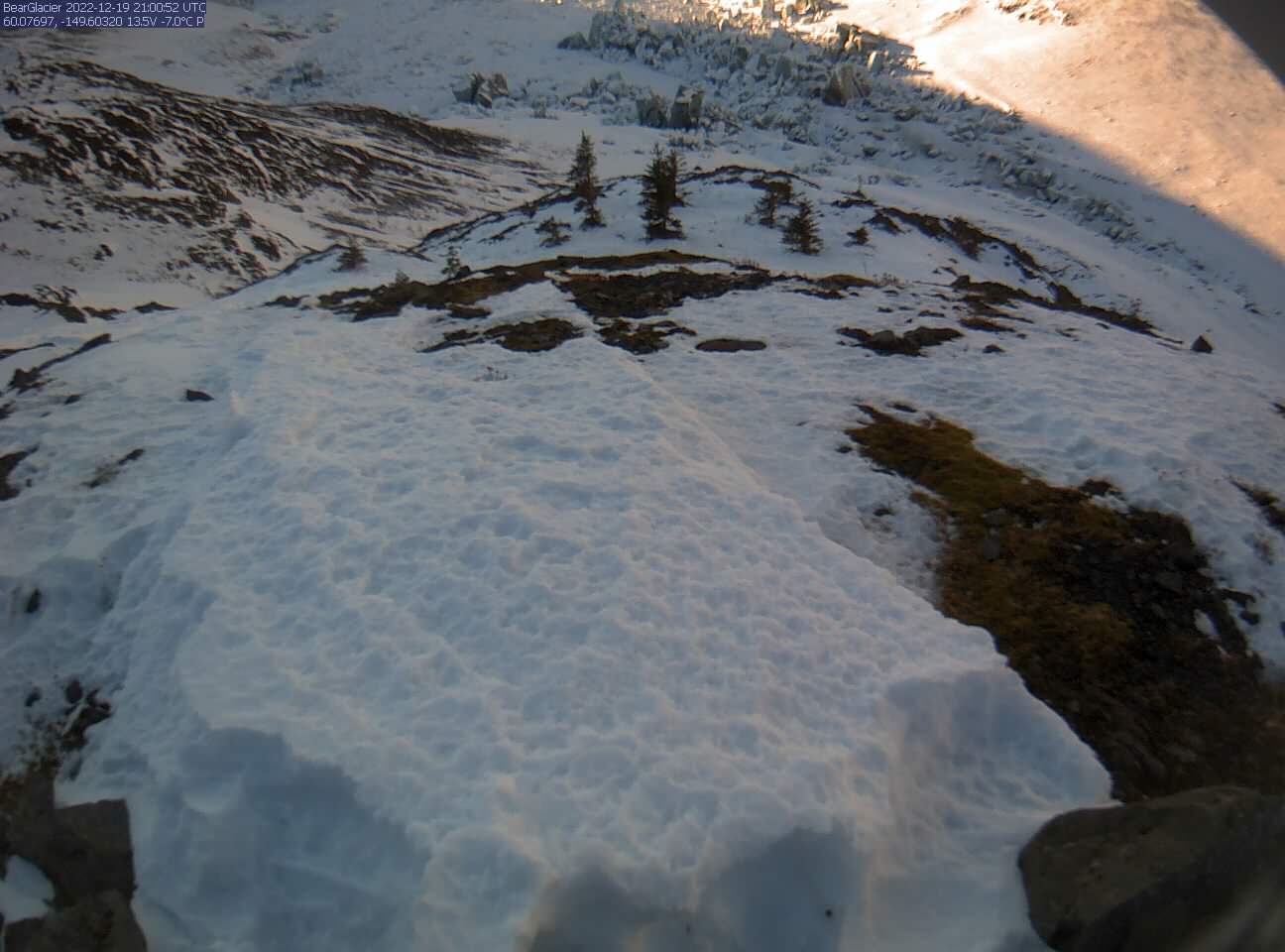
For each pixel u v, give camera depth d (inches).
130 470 360.8
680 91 2834.6
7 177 1397.6
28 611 297.3
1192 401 409.4
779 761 193.2
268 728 202.5
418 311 525.0
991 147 2447.1
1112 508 332.5
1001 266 1095.0
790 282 598.5
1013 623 277.7
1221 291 1563.7
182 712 217.6
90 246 1269.7
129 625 269.4
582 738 195.8
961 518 326.0
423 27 4067.4
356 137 2305.6
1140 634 277.4
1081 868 178.7
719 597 245.0
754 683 215.3
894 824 192.1
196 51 3873.0
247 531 283.3
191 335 513.7
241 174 1717.5
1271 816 179.3
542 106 2938.0
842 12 3890.3
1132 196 2151.8
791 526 283.7
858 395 410.0
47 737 250.2
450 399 378.3
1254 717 257.0
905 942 177.8
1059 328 522.6
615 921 165.6
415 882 169.0
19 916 198.2
